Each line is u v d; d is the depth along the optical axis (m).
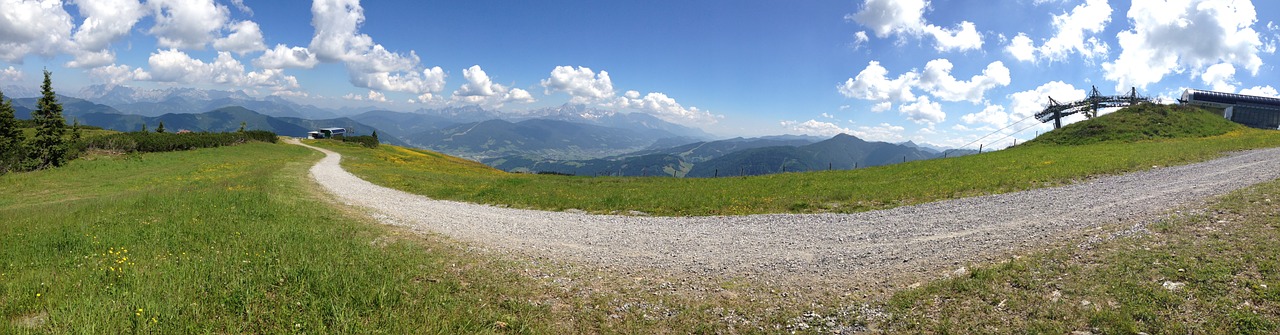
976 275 9.55
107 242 12.44
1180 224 11.64
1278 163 23.84
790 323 8.20
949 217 16.83
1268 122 79.62
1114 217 14.05
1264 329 6.37
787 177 37.50
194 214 17.19
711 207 22.22
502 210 23.55
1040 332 7.03
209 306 7.71
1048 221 14.57
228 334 6.82
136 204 19.66
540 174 66.75
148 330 6.70
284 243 12.51
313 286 8.81
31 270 9.72
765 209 21.38
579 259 12.63
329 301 7.99
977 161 36.56
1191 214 12.69
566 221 19.45
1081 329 7.00
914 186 25.38
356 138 137.38
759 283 10.43
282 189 27.67
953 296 8.70
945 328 7.48
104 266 9.74
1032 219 15.16
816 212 20.22
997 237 13.04
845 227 16.34
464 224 18.44
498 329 7.73
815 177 35.69
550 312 8.62
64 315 6.93
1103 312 7.26
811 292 9.73
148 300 7.55
